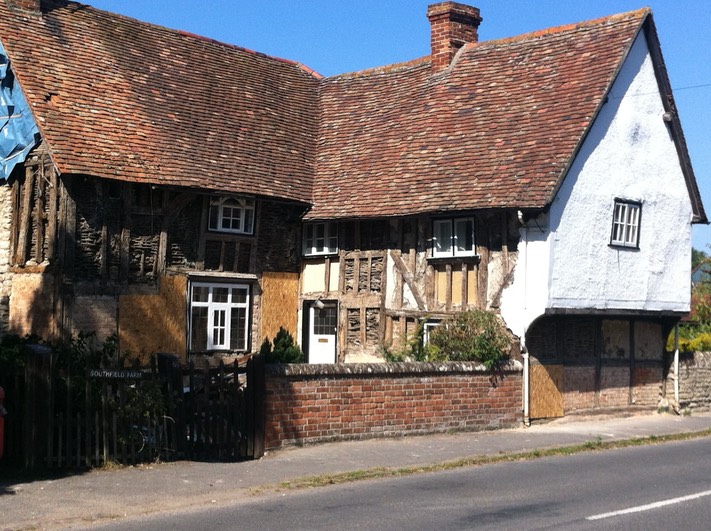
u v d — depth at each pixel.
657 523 9.35
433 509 10.05
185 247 20.00
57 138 18.17
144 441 12.48
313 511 9.92
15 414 11.81
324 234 22.09
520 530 8.96
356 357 21.19
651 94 20.80
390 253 20.75
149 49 22.89
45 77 19.42
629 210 20.31
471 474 12.72
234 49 25.38
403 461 13.48
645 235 20.62
